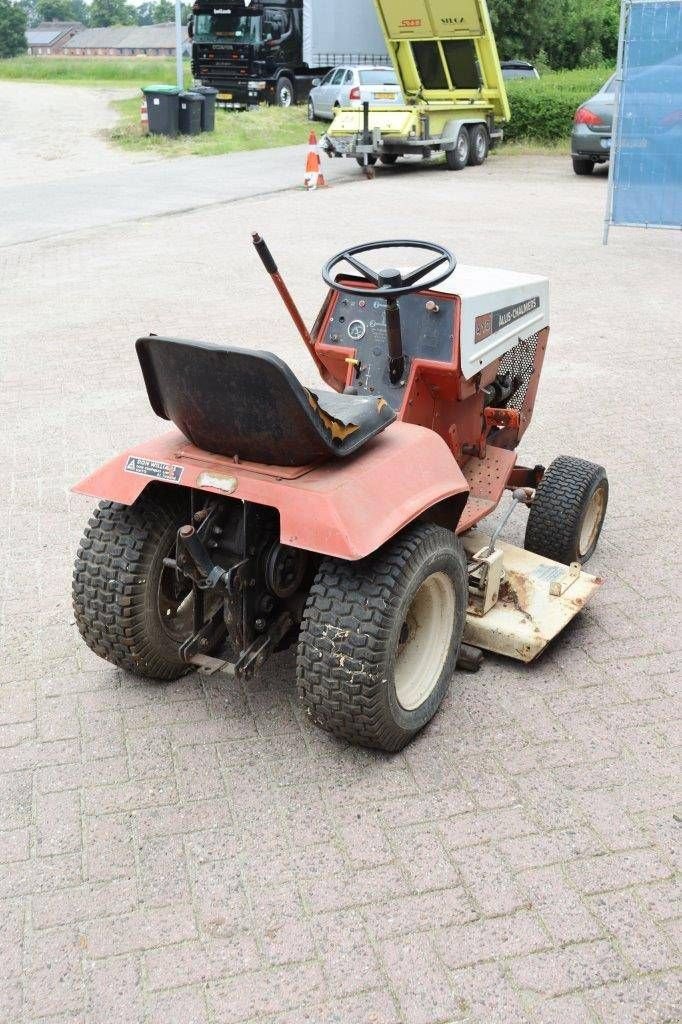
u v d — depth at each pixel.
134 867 3.14
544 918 2.94
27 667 4.19
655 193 12.09
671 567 5.05
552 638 4.12
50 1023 2.64
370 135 17.48
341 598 3.32
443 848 3.20
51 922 2.94
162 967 2.79
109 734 3.76
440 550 3.56
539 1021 2.63
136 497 3.57
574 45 35.84
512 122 23.41
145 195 16.11
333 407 3.56
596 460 6.36
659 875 3.10
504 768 3.57
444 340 4.07
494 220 13.89
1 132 24.38
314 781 3.51
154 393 3.56
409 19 17.55
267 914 2.96
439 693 3.80
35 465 6.23
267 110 27.00
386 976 2.76
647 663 4.22
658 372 8.09
